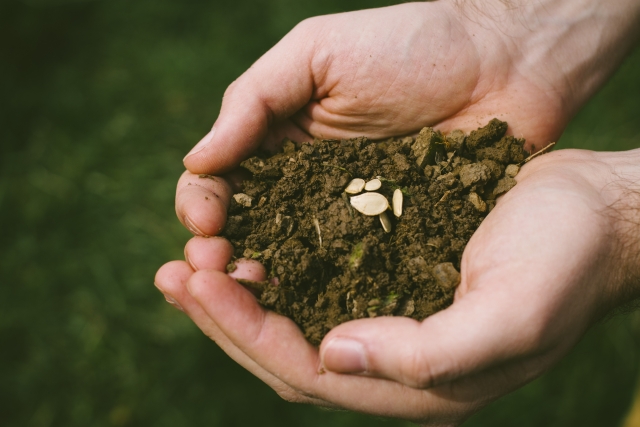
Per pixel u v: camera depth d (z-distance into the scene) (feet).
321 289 1.13
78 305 1.70
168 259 1.76
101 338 1.65
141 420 1.57
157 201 1.85
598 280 1.05
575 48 1.33
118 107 2.03
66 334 1.67
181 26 2.25
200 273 1.07
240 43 2.18
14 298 1.69
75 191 1.85
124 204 1.84
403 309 1.11
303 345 1.07
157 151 1.95
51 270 1.73
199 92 2.07
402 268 1.12
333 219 1.16
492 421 1.57
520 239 1.03
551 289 1.00
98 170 1.90
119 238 1.79
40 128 1.98
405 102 1.29
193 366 1.61
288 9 2.23
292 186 1.18
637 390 1.57
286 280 1.12
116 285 1.72
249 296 1.08
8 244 1.76
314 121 1.34
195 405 1.58
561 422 1.56
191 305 1.13
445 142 1.24
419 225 1.15
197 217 1.14
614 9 1.34
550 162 1.17
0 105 1.98
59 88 2.07
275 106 1.26
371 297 1.11
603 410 1.57
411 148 1.24
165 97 2.06
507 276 1.01
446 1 1.31
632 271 1.08
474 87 1.29
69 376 1.62
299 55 1.25
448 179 1.18
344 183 1.17
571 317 1.03
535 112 1.31
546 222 1.04
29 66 2.11
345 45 1.25
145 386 1.60
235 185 1.24
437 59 1.27
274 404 1.58
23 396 1.60
